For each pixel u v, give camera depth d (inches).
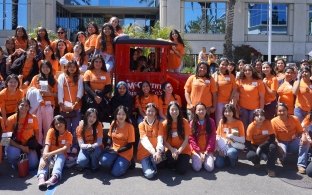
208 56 518.0
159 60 305.9
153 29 775.1
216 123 309.4
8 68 327.3
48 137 256.2
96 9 1234.6
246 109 307.3
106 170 266.2
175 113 262.5
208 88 298.2
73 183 244.7
